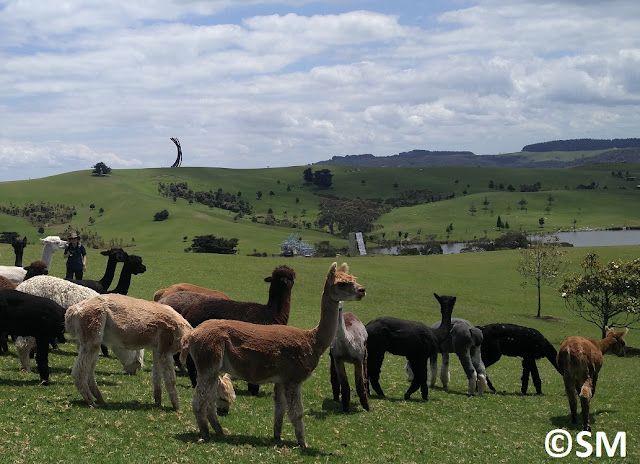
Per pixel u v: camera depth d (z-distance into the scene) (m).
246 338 9.24
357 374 12.86
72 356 15.20
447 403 14.96
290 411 9.51
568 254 82.69
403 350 14.66
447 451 10.75
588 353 13.85
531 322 50.38
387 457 9.80
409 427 12.02
